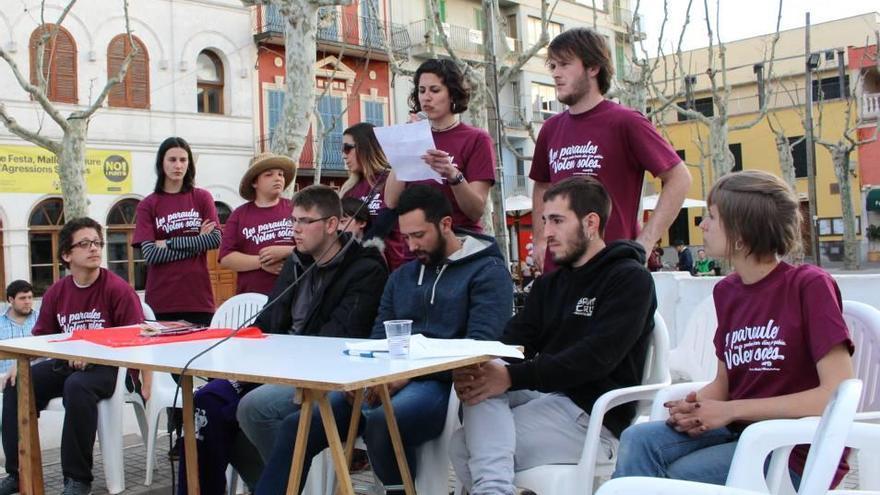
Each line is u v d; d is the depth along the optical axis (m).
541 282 3.71
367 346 3.19
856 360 3.34
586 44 4.20
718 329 3.12
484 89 9.73
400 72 13.02
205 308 6.15
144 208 6.10
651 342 3.55
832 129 34.88
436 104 4.57
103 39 19.52
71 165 11.67
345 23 24.50
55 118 11.45
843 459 2.86
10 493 4.86
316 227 4.36
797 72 36.38
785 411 2.70
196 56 21.31
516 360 3.62
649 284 3.38
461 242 4.01
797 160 35.72
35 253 18.66
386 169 5.21
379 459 3.62
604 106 4.27
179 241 5.99
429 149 3.94
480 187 4.50
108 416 4.90
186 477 3.94
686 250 24.34
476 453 3.22
